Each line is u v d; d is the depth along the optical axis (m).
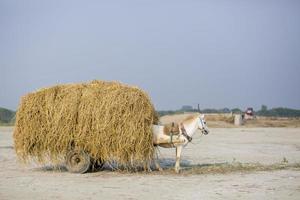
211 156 24.48
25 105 18.02
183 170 18.56
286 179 16.47
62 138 17.72
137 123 17.27
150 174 17.80
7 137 36.31
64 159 18.16
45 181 16.33
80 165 17.91
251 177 16.95
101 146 17.53
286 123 56.44
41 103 17.91
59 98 17.89
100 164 18.92
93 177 17.17
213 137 36.94
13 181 16.36
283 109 82.62
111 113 17.30
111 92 17.52
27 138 17.95
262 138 36.16
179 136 17.78
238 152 26.45
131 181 16.20
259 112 82.81
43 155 18.19
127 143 17.23
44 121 17.83
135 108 17.31
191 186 15.16
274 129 46.94
